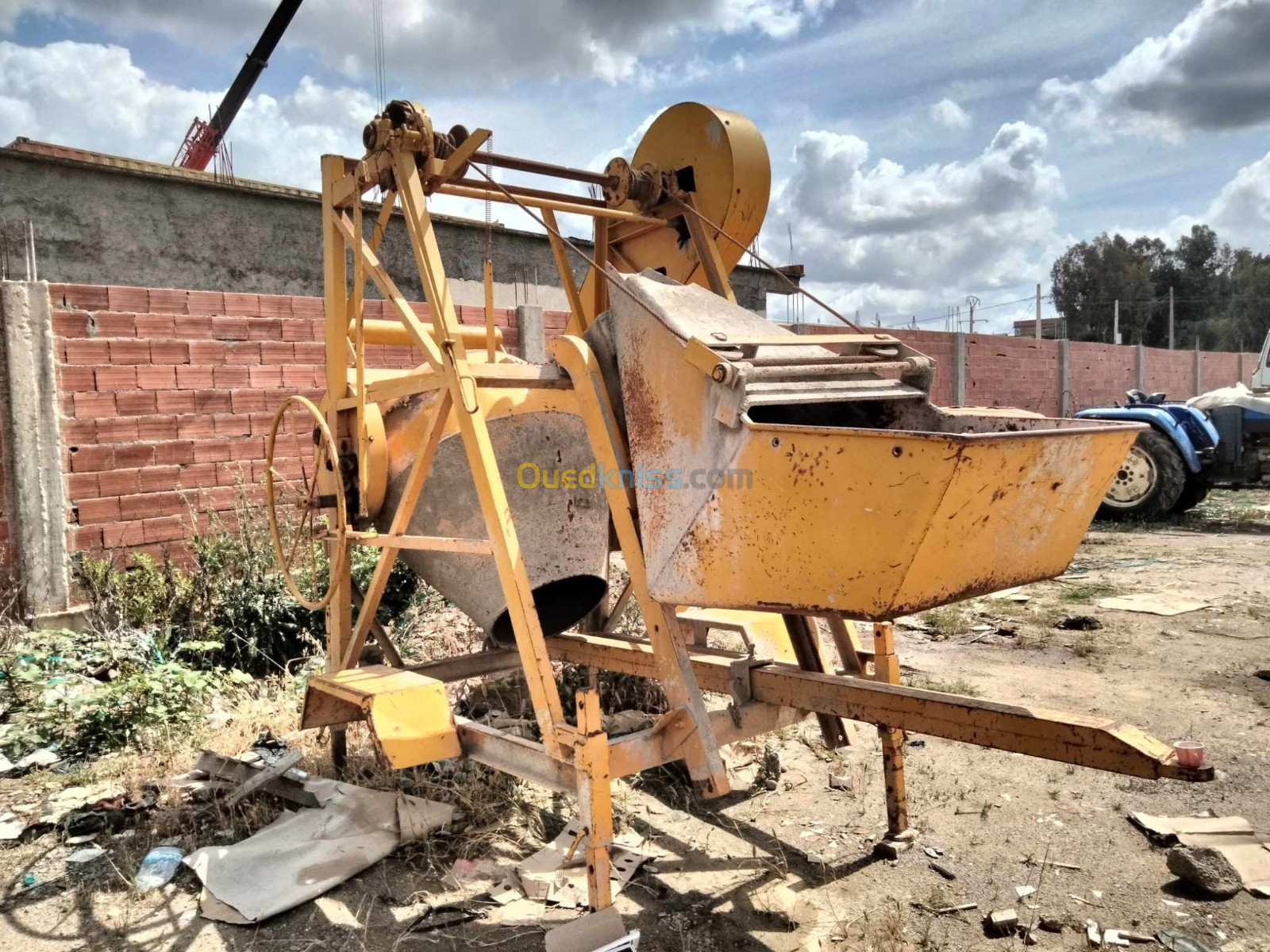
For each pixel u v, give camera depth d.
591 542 3.84
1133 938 2.62
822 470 2.26
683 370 2.66
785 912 2.80
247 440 6.42
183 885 3.03
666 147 4.18
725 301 3.04
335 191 3.77
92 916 2.86
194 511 6.16
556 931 2.43
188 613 5.54
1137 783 3.64
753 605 2.54
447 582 3.94
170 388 6.07
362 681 3.13
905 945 2.62
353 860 3.07
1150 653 5.34
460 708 4.54
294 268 11.26
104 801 3.58
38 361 5.50
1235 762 3.79
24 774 3.92
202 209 10.52
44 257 9.48
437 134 3.34
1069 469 2.46
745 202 3.91
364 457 3.76
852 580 2.28
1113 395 19.11
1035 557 2.55
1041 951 2.58
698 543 2.65
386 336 4.16
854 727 3.60
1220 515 10.93
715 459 2.55
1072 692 4.68
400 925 2.77
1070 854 3.12
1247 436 10.71
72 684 4.75
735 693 3.21
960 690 4.71
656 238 4.24
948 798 3.57
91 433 5.75
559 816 3.45
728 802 3.61
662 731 2.88
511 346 8.26
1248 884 2.86
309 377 6.74
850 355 2.92
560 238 4.03
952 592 2.35
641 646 3.84
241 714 4.44
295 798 3.49
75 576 5.65
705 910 2.83
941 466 2.07
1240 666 5.05
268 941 2.71
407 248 11.69
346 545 3.76
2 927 2.81
